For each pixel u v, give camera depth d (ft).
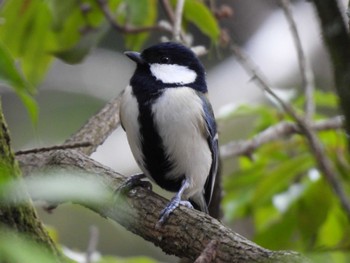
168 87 20.03
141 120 19.57
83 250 36.24
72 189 6.59
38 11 23.25
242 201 22.91
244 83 36.73
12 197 7.98
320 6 9.59
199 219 14.56
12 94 40.14
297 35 22.02
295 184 22.82
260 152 23.93
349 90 9.41
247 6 40.29
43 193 6.54
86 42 22.86
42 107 41.11
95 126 20.83
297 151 23.84
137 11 22.84
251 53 38.09
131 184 16.39
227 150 24.00
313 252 19.79
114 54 45.34
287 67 36.42
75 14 23.63
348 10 9.86
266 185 22.36
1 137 11.36
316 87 36.70
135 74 20.53
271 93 20.35
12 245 6.00
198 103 19.85
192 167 20.13
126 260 20.16
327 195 22.17
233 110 23.40
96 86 43.62
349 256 20.35
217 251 13.26
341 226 23.09
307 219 22.66
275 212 23.75
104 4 23.24
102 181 16.67
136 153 20.47
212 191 21.34
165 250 15.11
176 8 23.40
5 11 23.21
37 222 11.69
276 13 39.81
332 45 9.53
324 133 22.86
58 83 42.42
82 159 17.52
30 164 17.52
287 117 24.04
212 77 39.09
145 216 15.43
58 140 39.37
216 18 25.21
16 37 23.66
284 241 23.07
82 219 37.19
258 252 12.92
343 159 22.44
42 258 5.97
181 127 19.45
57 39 24.04
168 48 20.77
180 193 19.89
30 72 24.29
